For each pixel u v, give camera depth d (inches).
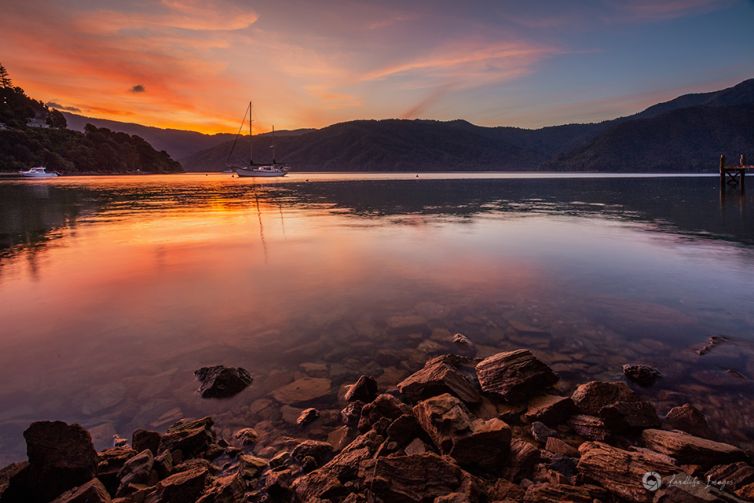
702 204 1419.8
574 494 136.4
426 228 856.3
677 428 181.6
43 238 727.7
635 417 177.5
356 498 134.0
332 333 300.8
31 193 2246.6
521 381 207.9
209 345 280.1
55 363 252.1
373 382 216.2
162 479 150.7
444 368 219.6
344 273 471.8
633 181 3932.1
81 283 430.3
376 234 769.6
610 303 360.5
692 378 228.5
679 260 536.1
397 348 276.5
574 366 245.6
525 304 361.1
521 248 625.3
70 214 1171.3
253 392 220.8
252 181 4539.9
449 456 155.2
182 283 429.7
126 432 187.5
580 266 504.1
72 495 132.8
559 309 347.3
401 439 169.0
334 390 223.6
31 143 7234.3
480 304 361.7
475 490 134.7
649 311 339.0
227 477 147.8
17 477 143.3
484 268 495.2
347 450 164.7
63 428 152.7
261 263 524.1
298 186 3179.1
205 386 221.8
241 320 326.0
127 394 218.1
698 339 281.3
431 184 3499.0
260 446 175.9
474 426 163.8
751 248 617.6
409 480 138.7
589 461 149.2
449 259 547.2
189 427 181.9
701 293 387.5
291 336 295.6
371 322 321.4
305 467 158.4
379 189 2694.4
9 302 367.9
